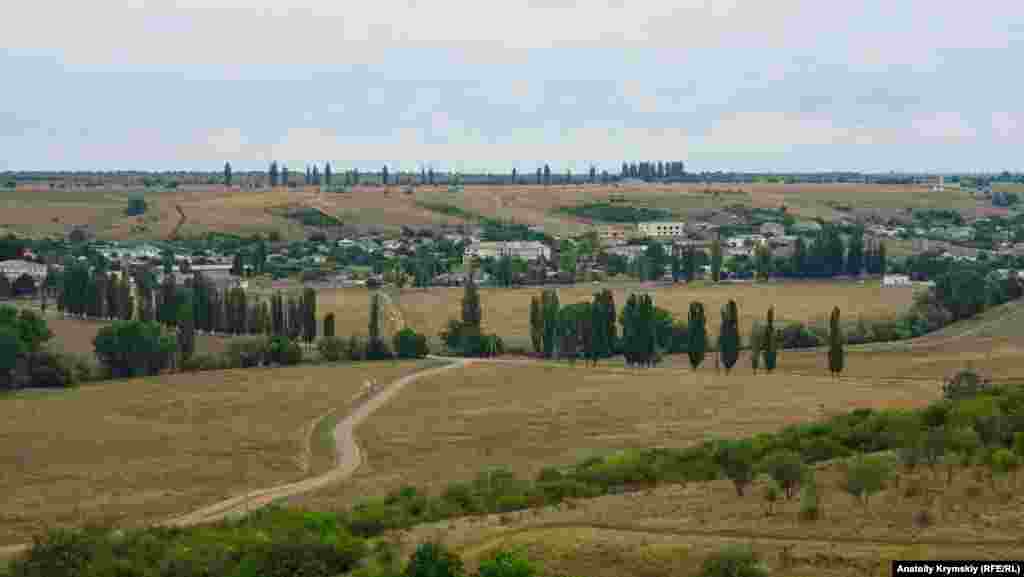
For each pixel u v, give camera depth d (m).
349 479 117.94
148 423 150.38
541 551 73.06
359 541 81.56
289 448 134.88
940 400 144.12
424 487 110.44
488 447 132.62
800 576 66.31
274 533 85.56
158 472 122.50
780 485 83.38
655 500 86.12
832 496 82.62
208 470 123.44
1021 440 92.06
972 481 83.69
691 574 68.38
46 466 125.62
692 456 107.25
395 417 153.12
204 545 84.12
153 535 89.75
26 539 96.94
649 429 139.88
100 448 135.00
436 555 71.75
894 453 96.81
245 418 153.75
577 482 99.75
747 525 75.94
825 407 150.38
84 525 96.75
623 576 69.06
